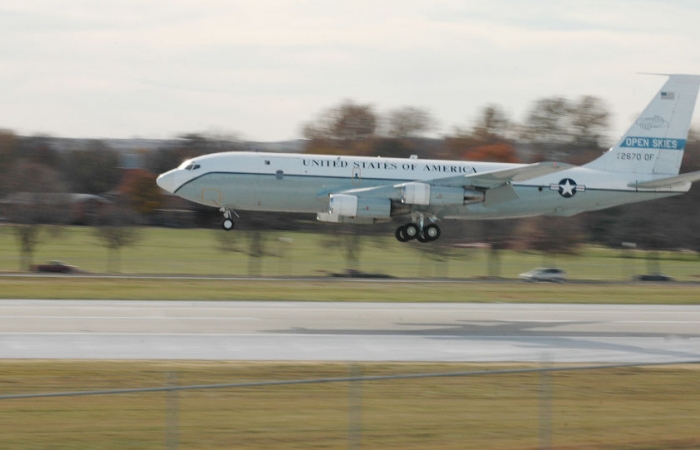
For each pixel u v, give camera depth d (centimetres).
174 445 7356
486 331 15112
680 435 8138
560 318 17075
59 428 7875
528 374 10775
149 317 15475
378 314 16812
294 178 19688
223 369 10812
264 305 17550
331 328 14875
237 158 19762
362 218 19912
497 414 8638
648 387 10331
